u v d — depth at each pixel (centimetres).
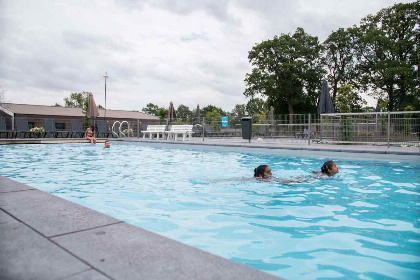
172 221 307
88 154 1057
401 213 334
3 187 339
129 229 204
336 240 252
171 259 158
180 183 518
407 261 210
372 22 3525
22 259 156
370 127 1077
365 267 201
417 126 979
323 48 3894
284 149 998
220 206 367
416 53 3133
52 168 712
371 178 550
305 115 1310
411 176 572
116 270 144
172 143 1388
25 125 1778
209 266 150
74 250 168
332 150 895
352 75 3778
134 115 4447
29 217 229
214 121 1795
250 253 226
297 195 425
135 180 551
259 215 328
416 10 3153
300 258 216
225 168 696
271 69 3853
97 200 400
